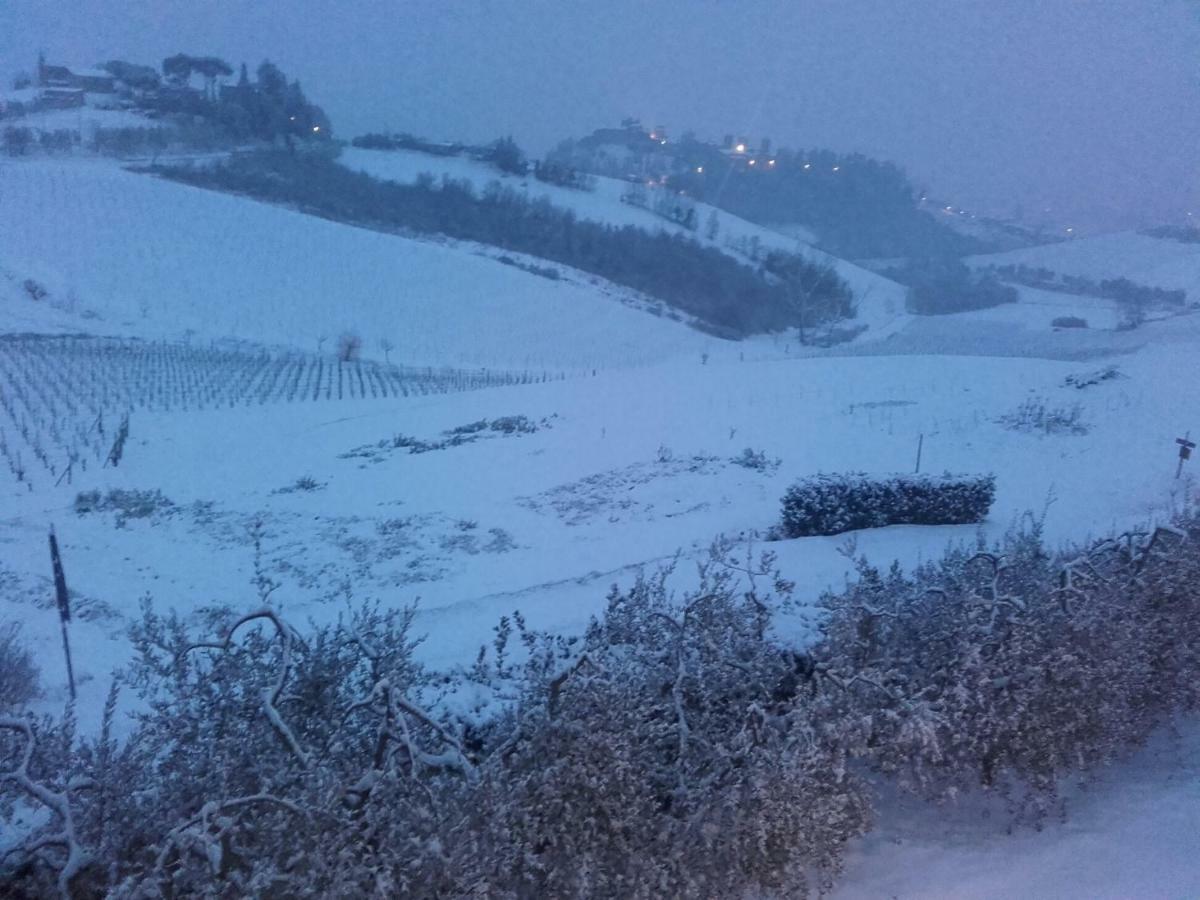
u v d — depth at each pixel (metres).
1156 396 23.81
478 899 4.18
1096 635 6.72
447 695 5.64
